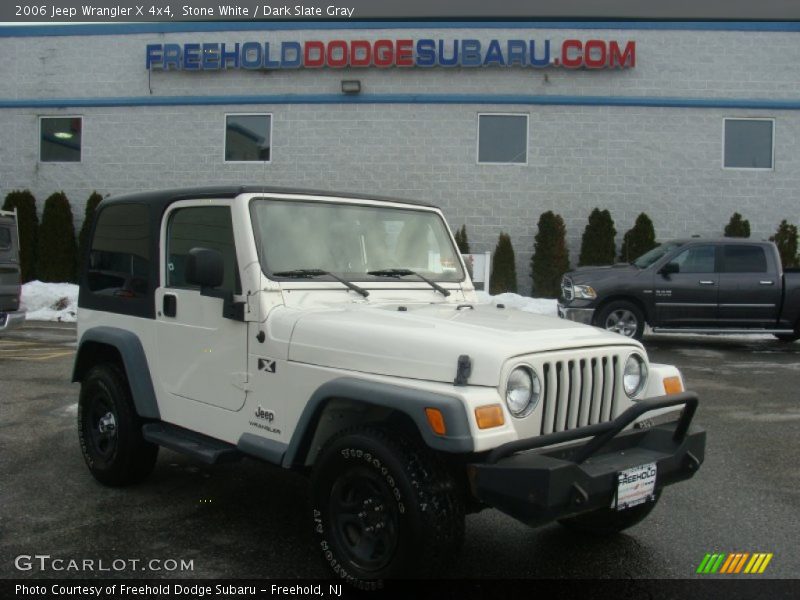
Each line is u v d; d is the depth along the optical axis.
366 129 17.06
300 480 5.16
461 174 16.88
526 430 3.21
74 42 18.05
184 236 4.35
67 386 8.28
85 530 4.20
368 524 3.33
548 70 16.69
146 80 17.80
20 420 6.74
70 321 15.07
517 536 4.25
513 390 3.15
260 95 17.33
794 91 16.53
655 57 16.58
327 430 3.62
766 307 11.91
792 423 6.99
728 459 5.84
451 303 4.43
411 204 4.72
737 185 16.62
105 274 4.96
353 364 3.43
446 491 3.13
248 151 17.53
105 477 4.89
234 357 3.96
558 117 16.72
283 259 3.98
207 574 3.64
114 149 17.98
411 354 3.28
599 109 16.66
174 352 4.36
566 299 12.28
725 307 11.88
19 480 5.08
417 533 3.07
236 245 3.95
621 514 4.02
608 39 16.56
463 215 16.92
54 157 18.41
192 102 17.58
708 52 16.53
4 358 10.22
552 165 16.75
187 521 4.35
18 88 18.33
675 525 4.45
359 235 4.37
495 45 16.56
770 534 4.30
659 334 14.05
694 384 8.90
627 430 3.61
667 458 3.45
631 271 12.02
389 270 4.41
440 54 16.73
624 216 16.72
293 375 3.64
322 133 17.19
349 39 16.98
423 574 3.12
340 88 17.12
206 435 4.17
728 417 7.22
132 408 4.71
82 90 18.08
